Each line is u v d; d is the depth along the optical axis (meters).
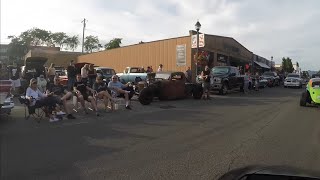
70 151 8.22
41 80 18.05
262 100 21.48
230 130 11.18
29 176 6.41
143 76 25.48
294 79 38.81
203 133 10.59
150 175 6.57
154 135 10.17
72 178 6.35
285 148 8.86
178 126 11.69
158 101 19.17
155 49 34.69
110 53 42.88
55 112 12.37
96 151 8.27
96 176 6.48
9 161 7.33
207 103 18.86
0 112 12.02
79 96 13.75
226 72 26.06
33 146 8.62
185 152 8.30
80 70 20.19
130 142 9.25
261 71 57.00
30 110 12.29
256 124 12.45
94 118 12.96
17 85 19.36
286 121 13.26
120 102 16.36
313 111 16.53
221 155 8.08
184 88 20.14
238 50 43.34
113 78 15.70
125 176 6.50
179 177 6.47
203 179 6.36
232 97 23.27
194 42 27.67
